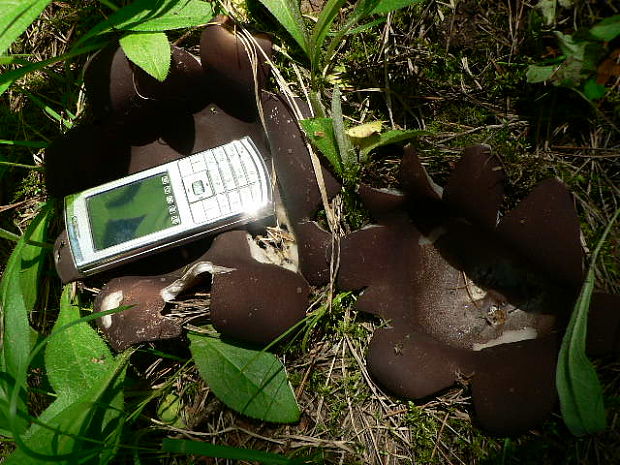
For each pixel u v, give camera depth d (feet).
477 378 0.93
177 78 1.03
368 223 1.05
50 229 1.16
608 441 0.97
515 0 1.07
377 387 1.06
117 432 0.96
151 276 1.09
